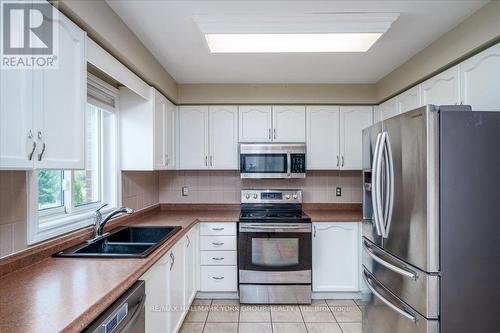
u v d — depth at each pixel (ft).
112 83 7.23
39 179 5.21
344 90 9.86
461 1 5.06
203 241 8.99
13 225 4.17
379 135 5.91
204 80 9.56
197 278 8.98
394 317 5.61
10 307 3.07
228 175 10.87
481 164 4.63
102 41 5.00
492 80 5.17
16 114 3.11
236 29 5.60
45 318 2.85
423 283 4.77
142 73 6.74
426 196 4.69
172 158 9.48
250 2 5.07
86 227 6.04
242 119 9.97
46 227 4.83
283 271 8.77
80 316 2.91
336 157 9.94
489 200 4.63
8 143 3.01
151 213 9.88
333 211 10.36
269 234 8.77
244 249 8.79
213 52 6.83
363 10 5.34
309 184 10.84
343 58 7.60
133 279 4.04
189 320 7.89
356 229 9.05
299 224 8.77
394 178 5.52
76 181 6.36
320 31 5.66
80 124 4.22
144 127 7.57
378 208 5.88
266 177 9.63
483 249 4.62
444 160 4.62
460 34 5.77
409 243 5.11
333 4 5.14
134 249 6.06
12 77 3.08
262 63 7.99
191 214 9.80
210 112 10.00
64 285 3.66
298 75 9.04
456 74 6.03
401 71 8.09
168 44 6.75
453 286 4.64
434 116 4.65
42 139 3.46
